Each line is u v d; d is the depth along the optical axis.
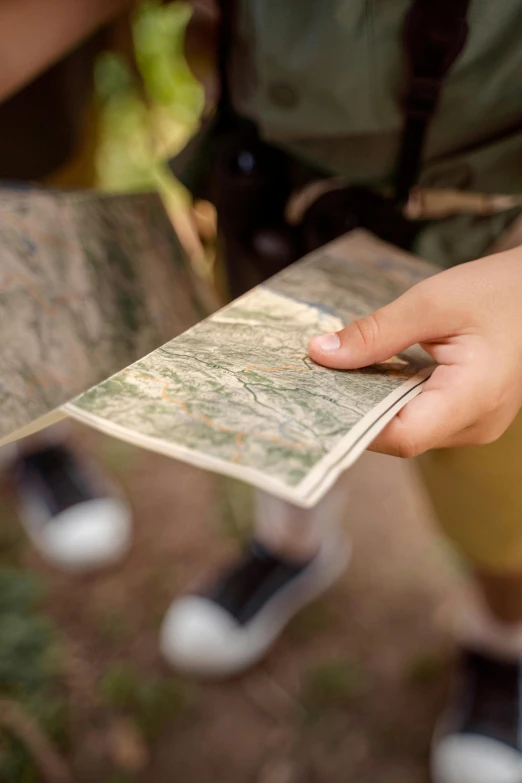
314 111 0.79
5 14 0.85
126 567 1.60
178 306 0.85
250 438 0.49
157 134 1.90
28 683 1.30
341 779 1.25
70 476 1.67
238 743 1.30
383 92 0.73
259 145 0.92
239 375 0.56
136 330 0.76
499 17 0.64
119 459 1.84
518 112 0.72
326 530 1.49
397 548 1.65
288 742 1.30
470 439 0.62
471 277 0.58
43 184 1.22
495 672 1.29
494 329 0.56
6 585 1.49
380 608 1.54
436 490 0.99
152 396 0.53
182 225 1.31
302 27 0.73
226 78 0.91
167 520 1.70
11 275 0.67
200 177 0.99
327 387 0.56
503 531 0.96
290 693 1.38
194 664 1.37
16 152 1.12
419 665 1.41
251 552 1.52
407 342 0.57
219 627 1.37
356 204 0.87
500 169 0.78
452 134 0.75
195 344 0.61
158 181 1.93
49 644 1.40
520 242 0.81
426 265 0.83
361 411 0.54
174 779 1.24
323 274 0.77
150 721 1.31
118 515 1.64
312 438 0.50
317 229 0.90
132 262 0.80
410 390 0.57
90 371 0.69
